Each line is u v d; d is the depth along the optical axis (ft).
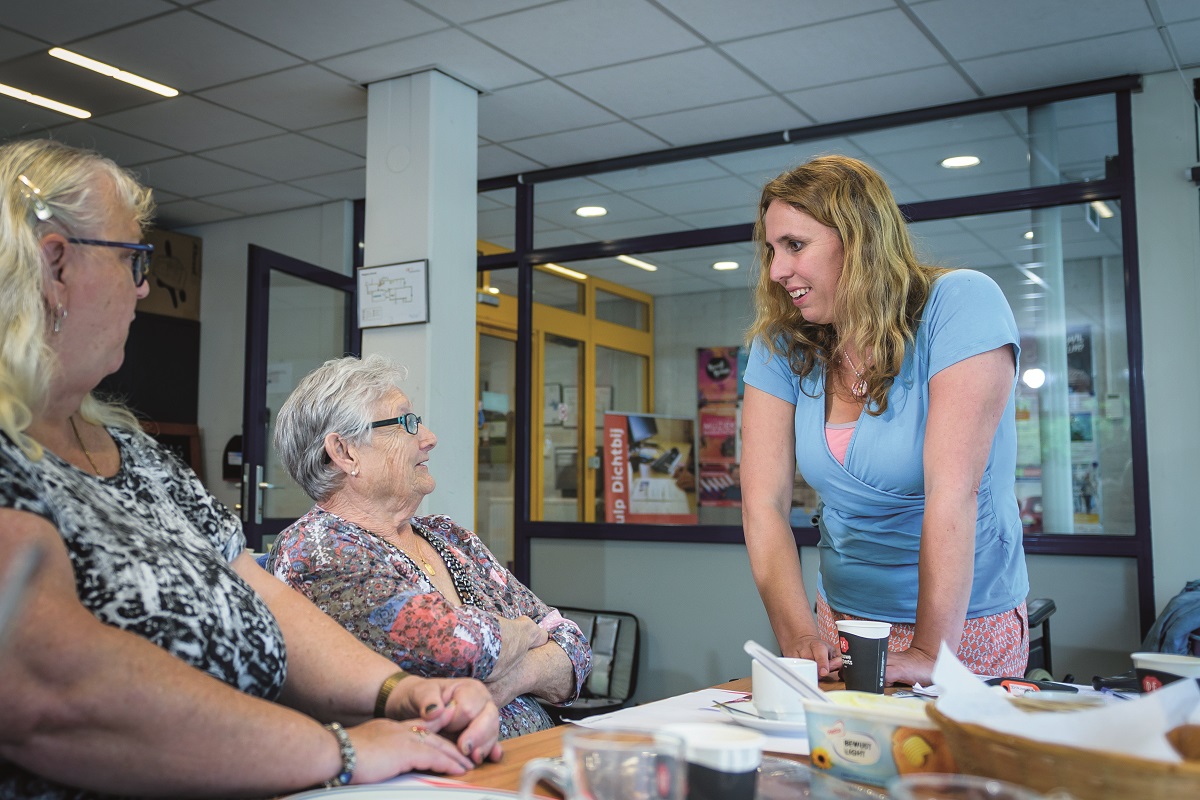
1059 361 13.29
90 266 3.03
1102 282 13.10
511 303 17.13
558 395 16.69
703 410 15.69
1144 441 12.65
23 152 3.02
